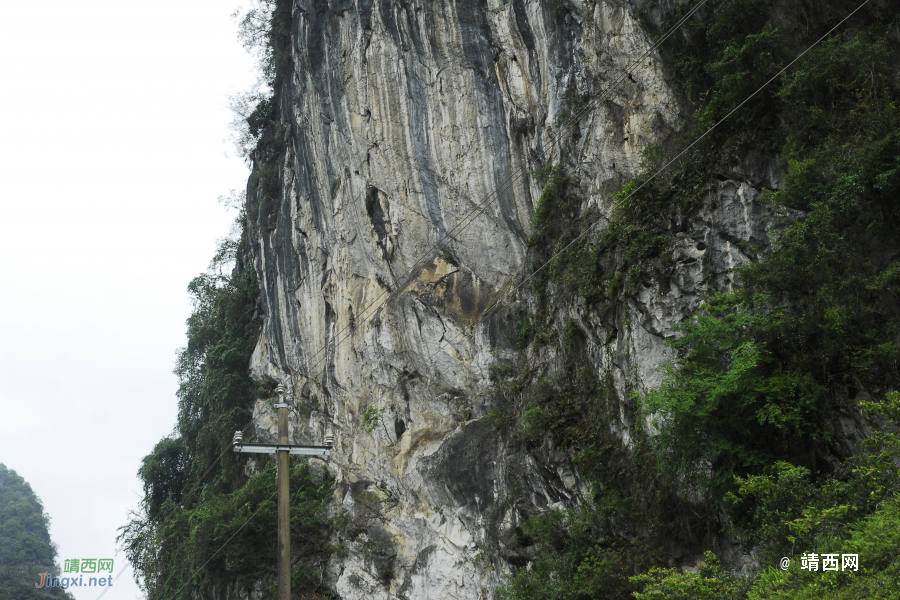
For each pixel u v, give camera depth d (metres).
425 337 23.05
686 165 15.38
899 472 9.77
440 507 21.67
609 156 17.92
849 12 14.38
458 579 20.19
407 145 23.77
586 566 14.47
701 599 10.66
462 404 21.75
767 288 13.03
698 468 13.47
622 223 16.28
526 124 20.97
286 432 14.36
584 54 19.14
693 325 13.42
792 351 12.55
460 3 22.53
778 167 14.12
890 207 12.29
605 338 16.30
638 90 17.75
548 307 18.86
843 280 12.23
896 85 13.17
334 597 24.84
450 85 22.73
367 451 25.20
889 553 9.03
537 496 17.66
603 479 15.54
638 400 14.91
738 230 14.34
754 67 14.50
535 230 19.56
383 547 23.20
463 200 22.45
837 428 11.85
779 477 11.24
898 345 11.66
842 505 10.34
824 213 12.54
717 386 12.30
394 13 24.23
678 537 13.82
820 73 13.58
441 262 22.92
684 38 16.84
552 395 17.45
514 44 21.22
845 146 12.98
